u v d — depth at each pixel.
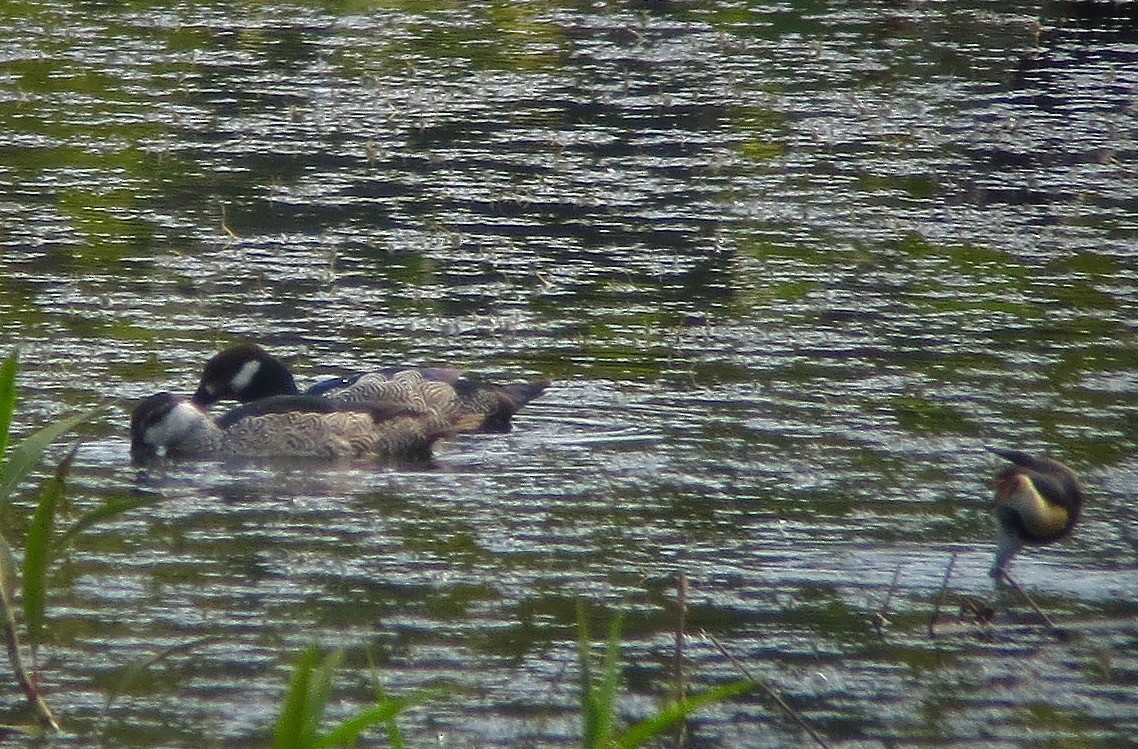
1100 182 21.50
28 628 9.33
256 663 10.00
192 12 30.19
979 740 9.27
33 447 9.08
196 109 24.00
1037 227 19.72
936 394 14.84
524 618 10.70
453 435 14.38
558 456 13.70
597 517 12.43
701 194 20.72
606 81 25.97
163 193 20.23
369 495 13.02
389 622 10.59
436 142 22.66
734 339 16.19
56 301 16.70
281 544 11.87
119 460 13.69
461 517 12.46
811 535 12.09
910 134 23.45
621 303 17.11
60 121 23.19
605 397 14.87
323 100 24.62
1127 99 25.30
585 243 18.88
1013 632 10.65
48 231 18.70
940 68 26.94
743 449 13.75
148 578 11.19
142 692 9.62
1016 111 24.69
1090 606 11.05
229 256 18.16
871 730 9.38
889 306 17.09
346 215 19.62
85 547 11.71
